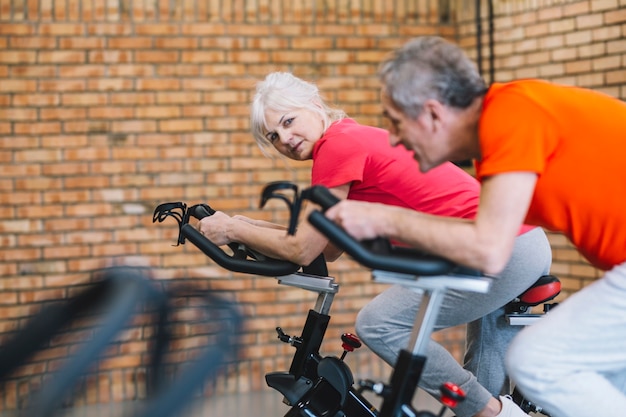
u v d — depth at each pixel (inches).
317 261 101.9
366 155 105.8
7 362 49.0
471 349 118.7
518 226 78.8
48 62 204.5
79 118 206.1
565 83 204.5
